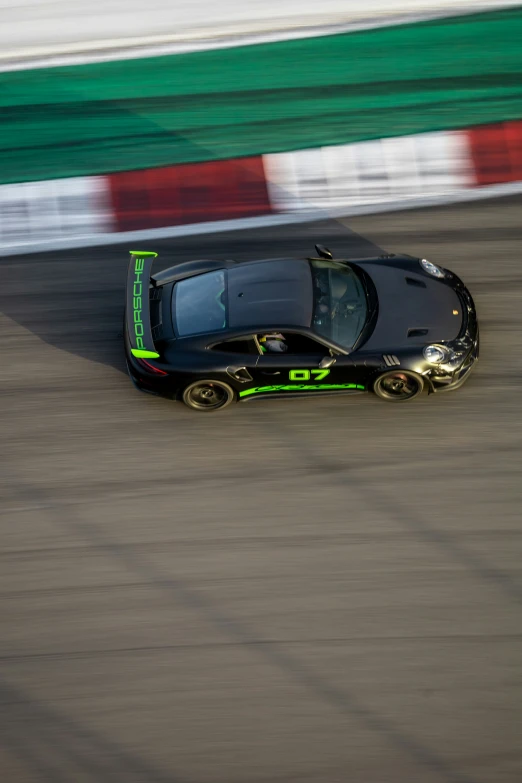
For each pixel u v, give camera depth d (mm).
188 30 43469
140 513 27688
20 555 26859
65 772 22250
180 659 23859
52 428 30734
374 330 28875
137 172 40125
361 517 26797
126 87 41719
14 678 23953
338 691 22812
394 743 21781
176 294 30812
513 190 38875
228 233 38344
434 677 22828
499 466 27766
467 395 30062
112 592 25594
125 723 22828
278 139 40219
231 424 30219
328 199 39500
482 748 21516
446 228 37344
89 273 37188
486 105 40125
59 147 40656
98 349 33625
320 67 41625
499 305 33344
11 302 36125
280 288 29531
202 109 41219
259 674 23344
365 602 24594
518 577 24812
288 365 28734
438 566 25281
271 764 21688
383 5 43531
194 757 22016
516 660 22969
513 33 41625
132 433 30281
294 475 28266
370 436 29141
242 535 26688
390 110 40469
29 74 42250
